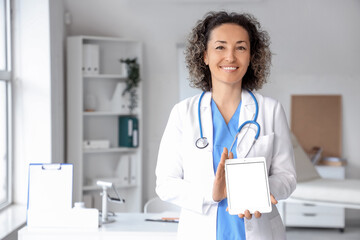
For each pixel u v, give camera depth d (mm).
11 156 4730
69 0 5848
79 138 5449
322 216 5875
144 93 6164
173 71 6215
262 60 1907
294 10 6332
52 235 2914
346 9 6371
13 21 4770
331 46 6387
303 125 6422
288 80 6406
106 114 5668
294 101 6410
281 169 1849
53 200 2982
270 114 1868
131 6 6086
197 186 1792
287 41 6359
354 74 6422
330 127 6422
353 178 6438
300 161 5219
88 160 5871
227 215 1785
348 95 6422
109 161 5980
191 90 6211
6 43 4723
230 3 6172
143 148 6176
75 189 5473
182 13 6180
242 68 1776
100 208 5613
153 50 6172
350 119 6418
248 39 1788
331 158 6195
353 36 6383
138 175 5859
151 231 2936
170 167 1877
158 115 6199
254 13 6258
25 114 4793
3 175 4617
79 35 5902
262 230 1771
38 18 4777
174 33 6191
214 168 1814
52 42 4848
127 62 5695
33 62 4777
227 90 1869
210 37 1807
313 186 4738
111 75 5637
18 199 4770
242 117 1861
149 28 6141
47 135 4777
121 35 6074
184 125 1881
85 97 5797
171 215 3453
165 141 1908
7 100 4695
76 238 2926
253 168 1698
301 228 6172
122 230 2951
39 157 4781
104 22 6012
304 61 6391
